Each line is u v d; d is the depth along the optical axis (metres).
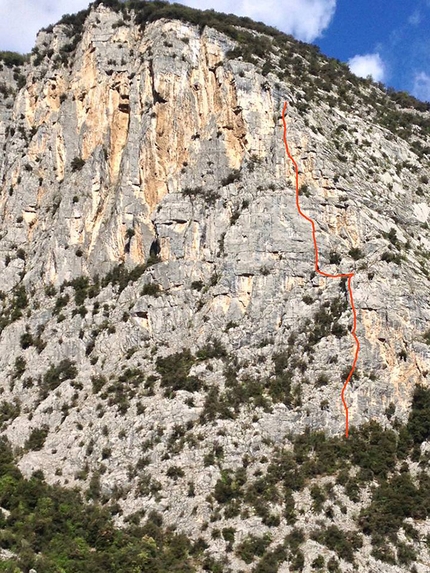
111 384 83.19
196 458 75.75
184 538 71.19
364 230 90.19
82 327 88.50
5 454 80.44
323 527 71.06
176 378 80.88
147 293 87.06
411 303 84.31
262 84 97.31
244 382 80.75
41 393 85.19
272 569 68.19
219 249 88.44
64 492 75.50
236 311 84.75
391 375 81.00
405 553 69.44
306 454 76.56
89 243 95.31
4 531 72.50
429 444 77.50
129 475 75.62
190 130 95.38
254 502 72.81
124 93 100.44
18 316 92.88
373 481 74.81
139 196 94.00
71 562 69.94
